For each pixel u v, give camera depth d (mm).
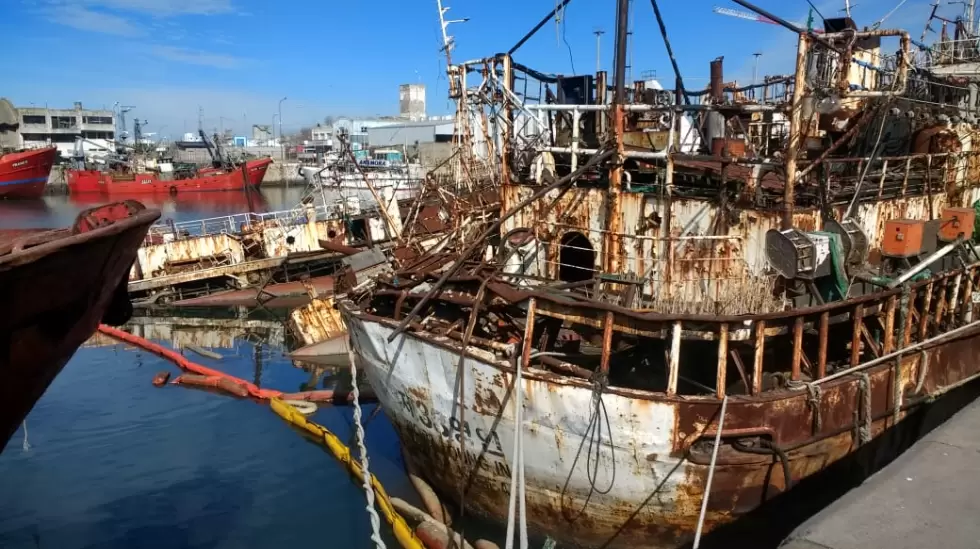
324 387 16594
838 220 8945
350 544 9555
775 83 14953
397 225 23828
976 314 10477
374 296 10430
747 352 8672
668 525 7746
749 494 7605
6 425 5625
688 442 7273
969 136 13695
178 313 24297
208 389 16281
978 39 18359
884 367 8414
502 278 10094
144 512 10555
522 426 7859
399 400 9547
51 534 9945
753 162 8609
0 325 4938
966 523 4469
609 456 7523
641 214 9492
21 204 62469
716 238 8414
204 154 97875
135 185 69625
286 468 12047
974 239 11297
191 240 26188
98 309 6090
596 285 8984
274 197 71625
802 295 8438
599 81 12484
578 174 9125
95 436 13500
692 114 12141
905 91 10594
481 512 9164
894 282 8422
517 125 13977
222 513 10492
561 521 8234
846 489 8297
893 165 12523
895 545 4246
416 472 10453
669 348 7629
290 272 26938
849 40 8602
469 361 8141
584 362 9172
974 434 5785
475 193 19609
